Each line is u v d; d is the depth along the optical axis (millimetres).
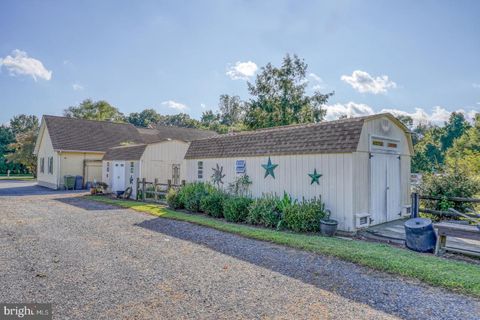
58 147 23672
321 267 5391
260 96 32375
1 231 8461
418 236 6578
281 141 10477
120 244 7078
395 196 10219
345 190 8500
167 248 6727
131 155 18344
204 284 4605
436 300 3994
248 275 4996
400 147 10648
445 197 9250
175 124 73938
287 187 10016
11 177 41938
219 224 9375
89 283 4648
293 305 3865
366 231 8445
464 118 46812
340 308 3773
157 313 3660
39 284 4605
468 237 6004
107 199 16969
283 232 8391
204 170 13422
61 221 10117
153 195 16406
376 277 4871
